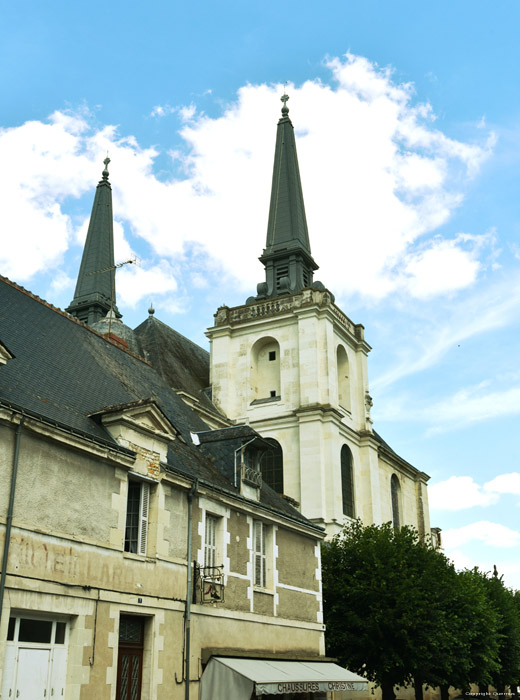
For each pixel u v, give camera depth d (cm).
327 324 4594
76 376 1956
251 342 4797
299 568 2503
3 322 1897
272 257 5197
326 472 4256
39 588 1418
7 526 1370
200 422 2758
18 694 1367
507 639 4481
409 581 2833
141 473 1772
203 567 1939
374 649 2795
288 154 5606
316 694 2469
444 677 3153
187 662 1803
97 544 1586
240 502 2167
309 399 4431
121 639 1669
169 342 4844
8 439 1417
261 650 2150
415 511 5822
